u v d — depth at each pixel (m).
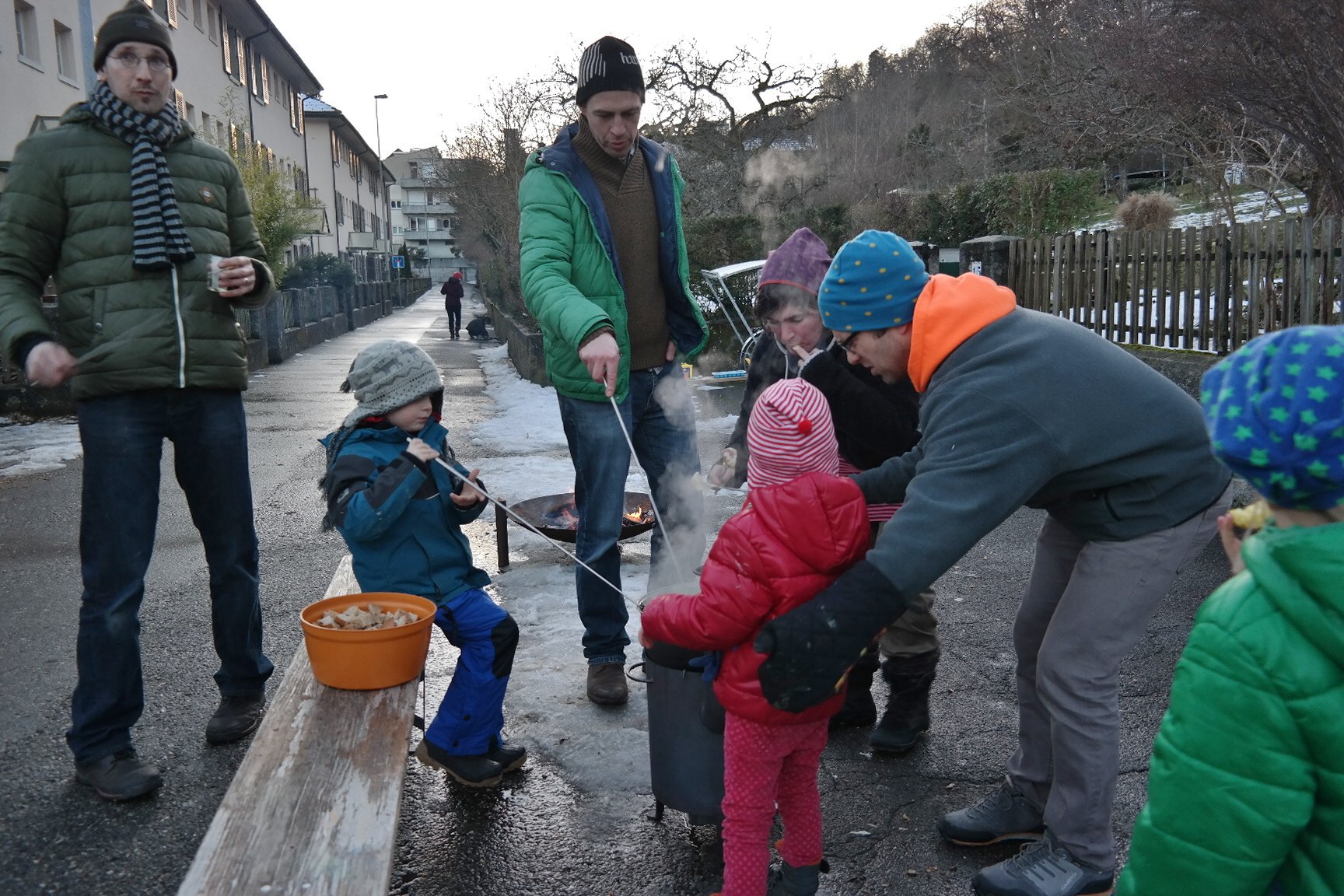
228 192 3.18
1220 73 7.87
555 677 3.83
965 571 5.27
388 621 2.76
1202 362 7.45
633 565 5.34
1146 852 1.36
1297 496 1.24
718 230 14.62
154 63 2.90
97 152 2.87
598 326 3.04
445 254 103.62
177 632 4.39
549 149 3.48
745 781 2.23
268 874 1.90
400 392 2.85
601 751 3.23
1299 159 11.70
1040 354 2.08
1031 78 19.06
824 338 3.11
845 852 2.70
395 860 2.64
